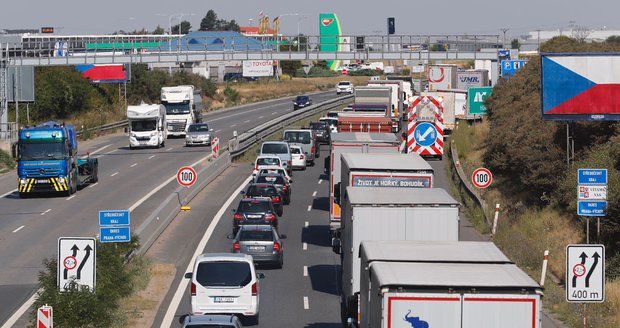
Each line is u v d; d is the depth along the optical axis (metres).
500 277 32.41
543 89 76.25
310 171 129.38
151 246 75.88
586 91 75.75
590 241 70.81
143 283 61.16
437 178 111.69
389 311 31.08
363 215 49.75
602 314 52.62
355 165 63.53
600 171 56.53
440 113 125.62
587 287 44.00
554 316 52.50
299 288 62.09
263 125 160.38
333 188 79.38
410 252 37.44
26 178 104.88
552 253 69.00
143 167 133.25
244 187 110.75
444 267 34.47
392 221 49.81
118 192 108.44
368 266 36.09
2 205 100.75
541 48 153.12
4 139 155.75
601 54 75.38
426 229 49.91
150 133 161.38
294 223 88.75
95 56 167.75
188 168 91.81
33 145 105.62
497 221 79.94
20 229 84.00
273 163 115.31
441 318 31.06
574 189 77.44
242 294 51.47
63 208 97.06
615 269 63.19
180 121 184.50
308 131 136.12
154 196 104.00
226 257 52.44
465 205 92.69
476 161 121.12
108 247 57.69
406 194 53.22
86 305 44.88
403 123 189.88
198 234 81.12
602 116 75.69
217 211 93.69
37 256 71.12
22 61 166.88
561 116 76.12
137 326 51.09
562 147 91.25
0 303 56.66
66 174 105.38
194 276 51.75
